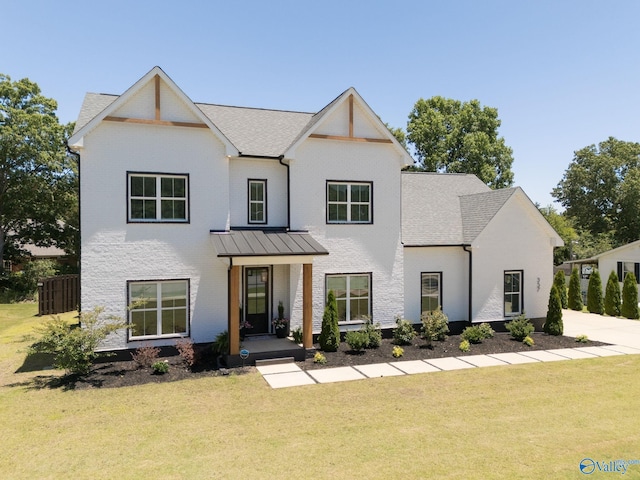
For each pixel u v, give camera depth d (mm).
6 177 32281
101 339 13109
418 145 44625
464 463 7582
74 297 26188
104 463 7652
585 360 14820
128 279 14367
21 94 33219
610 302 25531
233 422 9453
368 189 17594
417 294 18641
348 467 7453
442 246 18672
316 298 16734
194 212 15125
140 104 14547
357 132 17406
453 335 18688
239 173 16406
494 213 19109
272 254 14133
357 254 17297
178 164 14930
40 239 35531
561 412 10008
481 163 41000
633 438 8594
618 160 53031
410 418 9648
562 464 7543
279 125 18953
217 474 7250
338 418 9656
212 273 15344
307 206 16703
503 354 15648
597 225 55656
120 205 14289
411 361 14656
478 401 10766
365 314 17484
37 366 14125
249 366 14000
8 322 22422
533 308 19797
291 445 8312
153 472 7328
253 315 16609
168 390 11633
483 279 19016
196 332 15133
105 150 14133
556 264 52406
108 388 11797
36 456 7926
